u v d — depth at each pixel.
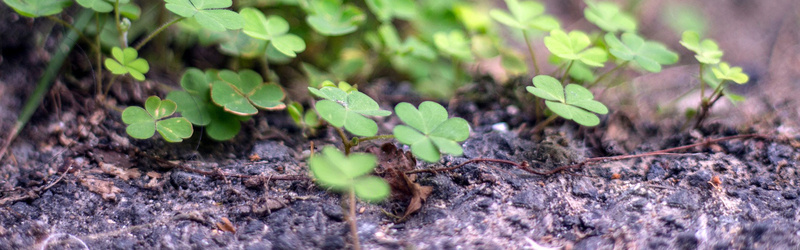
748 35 0.46
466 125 0.31
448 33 0.41
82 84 0.35
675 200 0.32
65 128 0.34
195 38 0.38
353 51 0.40
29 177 0.32
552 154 0.34
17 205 0.31
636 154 0.34
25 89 0.34
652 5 0.48
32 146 0.33
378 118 0.37
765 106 0.38
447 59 0.42
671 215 0.31
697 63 0.44
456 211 0.31
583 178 0.33
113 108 0.34
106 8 0.33
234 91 0.33
